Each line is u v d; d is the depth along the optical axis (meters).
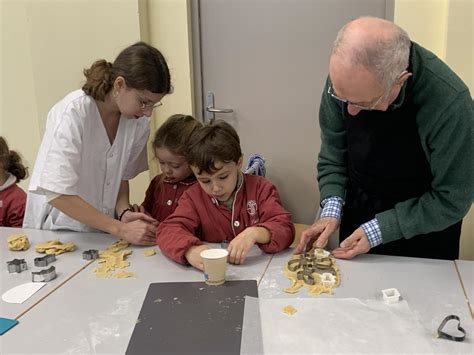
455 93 1.15
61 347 0.94
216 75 2.78
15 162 2.04
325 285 1.16
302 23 2.57
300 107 2.68
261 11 2.62
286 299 1.10
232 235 1.52
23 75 2.91
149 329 0.99
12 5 2.80
